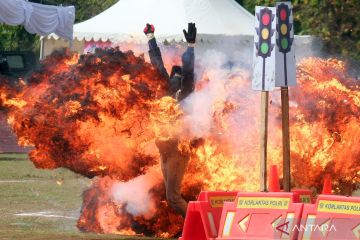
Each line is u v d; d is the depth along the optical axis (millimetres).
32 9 45812
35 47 76500
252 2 78625
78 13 78375
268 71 22359
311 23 74688
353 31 74500
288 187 22516
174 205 26672
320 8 74750
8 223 30594
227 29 53344
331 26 74375
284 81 22391
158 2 55344
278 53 22328
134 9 56188
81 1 78750
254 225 21484
